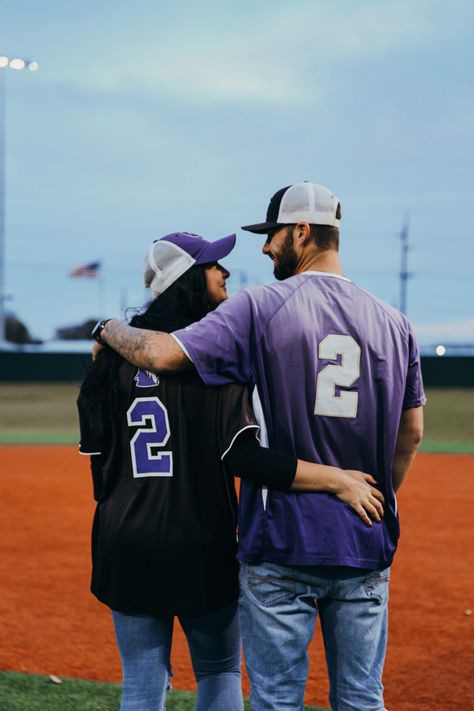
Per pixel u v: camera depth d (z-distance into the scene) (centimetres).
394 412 204
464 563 562
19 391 2836
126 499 212
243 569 205
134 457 212
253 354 202
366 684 204
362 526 197
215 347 198
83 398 215
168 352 199
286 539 195
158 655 217
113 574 212
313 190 210
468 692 336
